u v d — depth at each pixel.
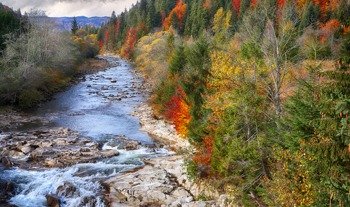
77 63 94.88
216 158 20.61
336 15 49.22
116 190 23.17
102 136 37.06
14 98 48.03
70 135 36.53
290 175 14.80
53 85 61.44
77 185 23.95
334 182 10.60
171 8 154.12
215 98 23.84
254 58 20.39
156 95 50.06
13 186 23.78
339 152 10.57
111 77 82.12
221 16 94.06
